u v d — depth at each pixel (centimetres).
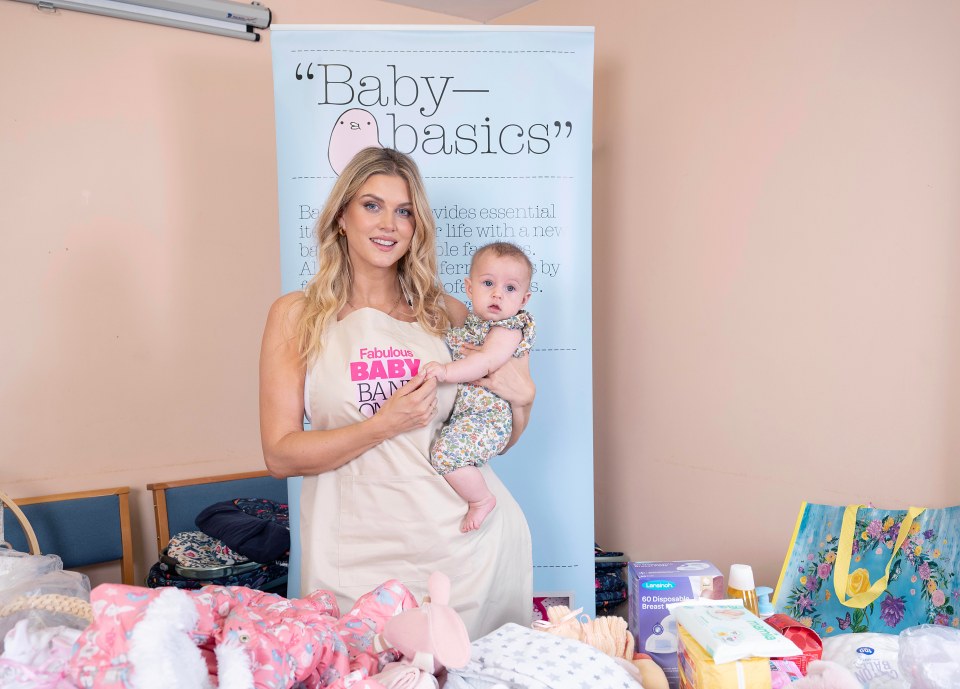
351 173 209
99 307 324
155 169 333
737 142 284
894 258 236
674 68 308
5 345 307
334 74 252
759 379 279
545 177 259
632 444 336
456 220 258
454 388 212
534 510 259
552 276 260
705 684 122
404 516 203
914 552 194
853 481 250
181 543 307
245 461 360
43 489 315
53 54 311
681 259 309
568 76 258
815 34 257
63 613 141
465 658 122
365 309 210
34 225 310
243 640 107
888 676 132
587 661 133
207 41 342
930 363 228
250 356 359
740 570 162
